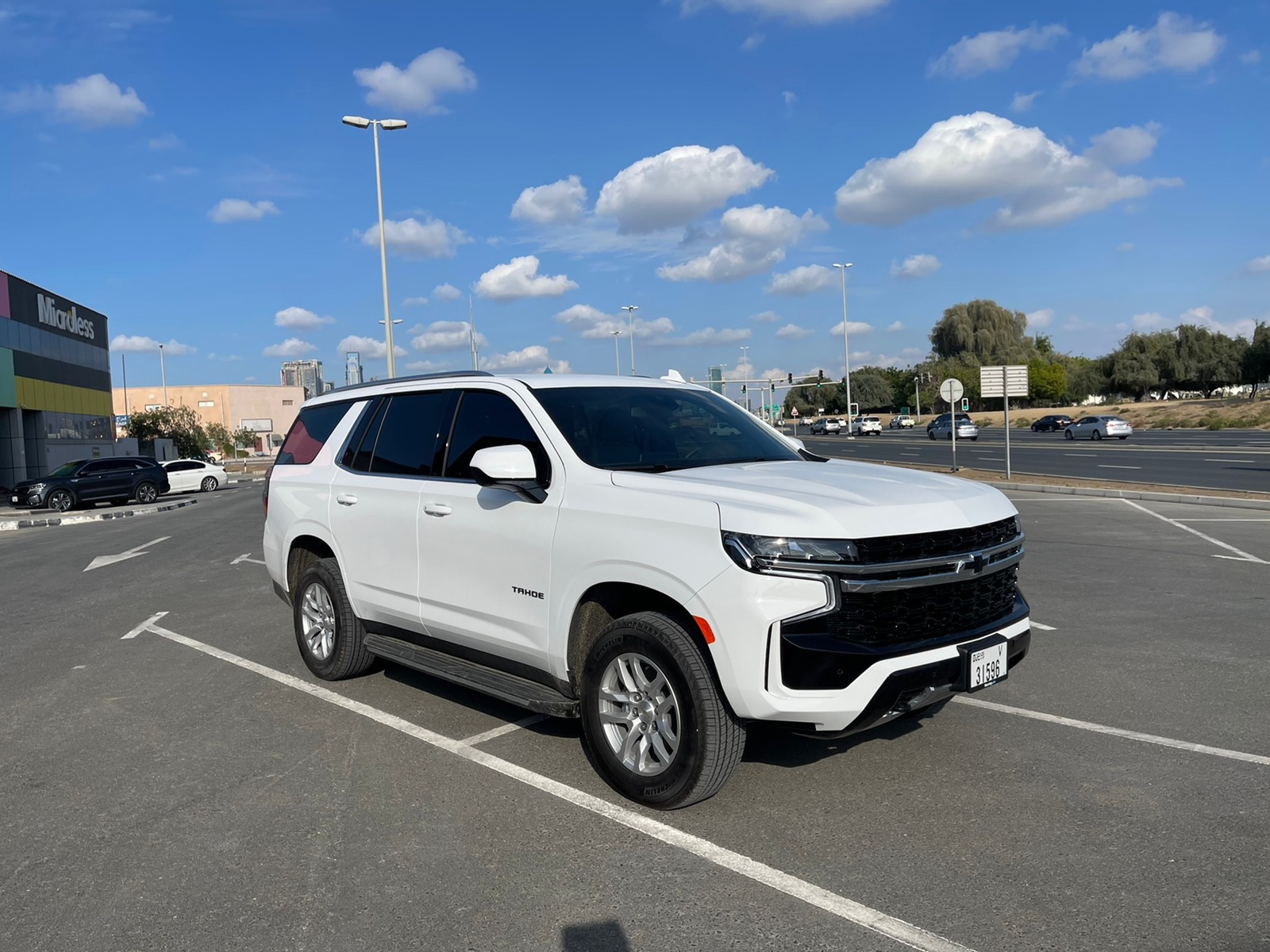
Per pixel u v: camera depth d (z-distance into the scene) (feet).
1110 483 67.87
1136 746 14.79
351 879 11.08
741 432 16.47
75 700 19.45
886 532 11.45
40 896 10.89
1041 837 11.61
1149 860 10.91
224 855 11.83
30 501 92.02
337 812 13.09
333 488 18.80
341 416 19.76
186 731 17.03
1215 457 97.76
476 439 15.79
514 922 10.00
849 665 11.21
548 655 13.91
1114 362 340.18
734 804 12.90
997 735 15.40
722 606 11.43
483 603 15.01
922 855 11.21
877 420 236.63
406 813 12.96
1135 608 25.39
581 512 13.30
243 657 22.65
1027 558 34.71
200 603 30.99
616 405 15.51
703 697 11.87
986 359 365.20
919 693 11.91
